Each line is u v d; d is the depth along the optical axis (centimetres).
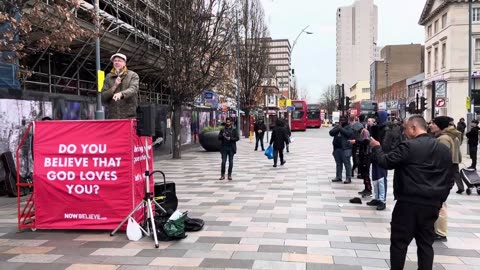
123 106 746
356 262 559
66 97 1389
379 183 884
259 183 1252
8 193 1064
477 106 5178
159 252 602
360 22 16562
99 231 720
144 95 2864
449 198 1037
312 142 3362
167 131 2347
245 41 3734
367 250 609
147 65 2417
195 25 2006
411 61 10675
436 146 455
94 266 548
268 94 4331
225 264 551
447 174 455
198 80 2066
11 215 859
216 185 1217
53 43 842
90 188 714
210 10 2067
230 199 998
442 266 551
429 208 446
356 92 14362
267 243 642
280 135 1670
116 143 706
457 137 1047
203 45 2058
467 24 5175
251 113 4619
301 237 674
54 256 589
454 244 650
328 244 638
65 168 720
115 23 1888
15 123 1148
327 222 773
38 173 725
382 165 466
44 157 726
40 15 757
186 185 1219
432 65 6062
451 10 5231
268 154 1711
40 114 1254
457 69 5212
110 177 709
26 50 1041
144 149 754
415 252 605
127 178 704
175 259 572
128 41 2069
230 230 717
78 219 719
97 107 1465
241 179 1338
